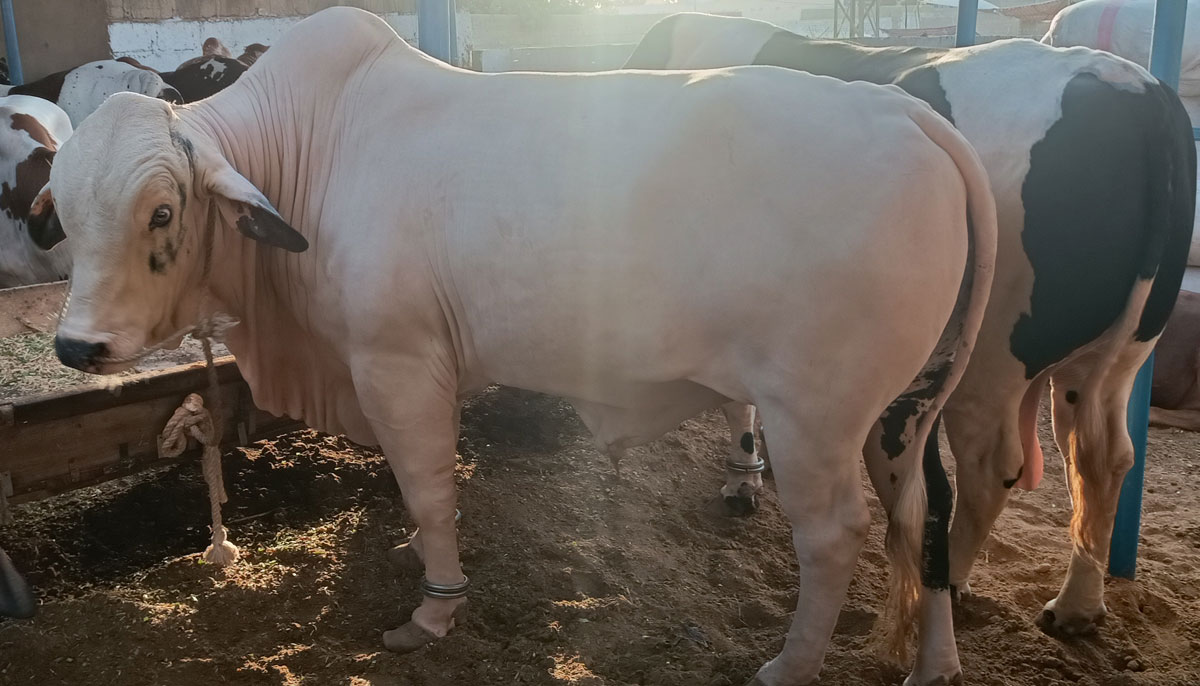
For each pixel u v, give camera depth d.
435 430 2.87
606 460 4.28
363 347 2.79
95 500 3.71
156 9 11.89
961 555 3.08
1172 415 5.10
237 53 12.90
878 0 19.50
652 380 2.54
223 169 2.67
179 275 2.74
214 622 2.99
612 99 2.55
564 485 4.05
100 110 2.62
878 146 2.26
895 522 2.51
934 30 17.11
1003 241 2.61
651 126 2.44
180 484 3.82
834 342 2.29
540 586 3.27
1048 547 3.68
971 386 2.83
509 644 2.93
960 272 2.34
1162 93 2.52
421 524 2.93
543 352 2.63
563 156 2.51
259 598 3.11
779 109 2.36
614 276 2.44
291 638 2.96
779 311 2.31
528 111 2.63
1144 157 2.48
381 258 2.69
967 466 2.96
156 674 2.72
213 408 3.22
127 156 2.53
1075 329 2.62
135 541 3.49
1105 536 2.92
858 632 3.09
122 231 2.55
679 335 2.44
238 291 3.01
